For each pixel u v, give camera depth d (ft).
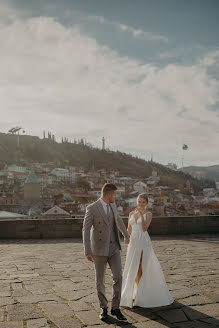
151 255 16.79
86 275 22.16
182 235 47.73
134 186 652.07
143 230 17.06
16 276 21.77
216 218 50.39
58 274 22.45
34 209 381.81
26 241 42.37
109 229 15.44
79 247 36.27
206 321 14.26
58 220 45.98
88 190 623.77
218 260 27.84
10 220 45.03
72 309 15.44
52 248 35.45
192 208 462.19
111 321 14.21
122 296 16.33
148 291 16.19
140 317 14.80
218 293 18.12
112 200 15.85
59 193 526.57
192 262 26.96
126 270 17.02
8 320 13.97
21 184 588.91
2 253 31.78
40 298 16.97
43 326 13.39
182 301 16.84
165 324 13.94
